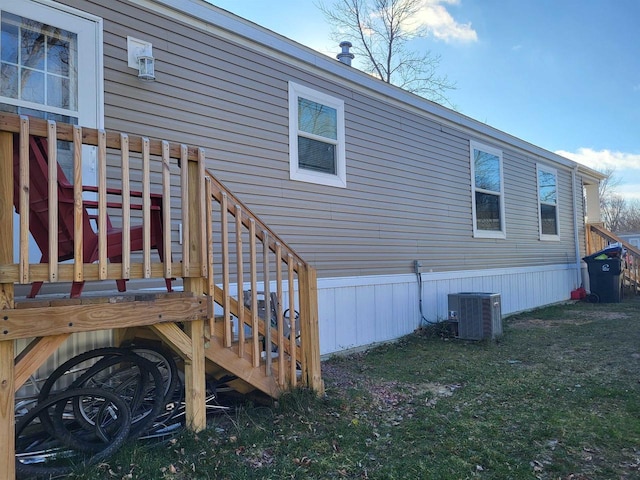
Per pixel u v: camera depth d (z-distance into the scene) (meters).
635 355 5.66
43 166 2.61
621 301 11.41
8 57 3.50
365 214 6.40
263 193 5.11
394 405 3.98
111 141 2.72
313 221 5.66
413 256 7.20
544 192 11.05
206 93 4.65
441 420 3.59
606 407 3.88
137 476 2.54
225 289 3.36
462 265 8.23
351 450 3.03
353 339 6.13
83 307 2.58
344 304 6.03
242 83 4.98
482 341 6.69
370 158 6.53
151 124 4.22
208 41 4.70
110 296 2.81
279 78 5.37
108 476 2.54
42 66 3.65
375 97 6.66
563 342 6.59
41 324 2.43
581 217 12.71
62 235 2.79
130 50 4.11
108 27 3.99
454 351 6.14
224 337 3.36
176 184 4.37
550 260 11.10
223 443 3.03
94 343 3.78
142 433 2.99
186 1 4.48
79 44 3.82
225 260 3.36
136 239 3.02
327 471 2.74
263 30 5.15
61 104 3.73
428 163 7.58
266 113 5.20
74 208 2.56
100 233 2.62
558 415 3.69
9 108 3.49
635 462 2.90
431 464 2.86
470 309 6.88
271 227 5.17
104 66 3.95
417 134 7.38
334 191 5.96
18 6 3.52
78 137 2.57
